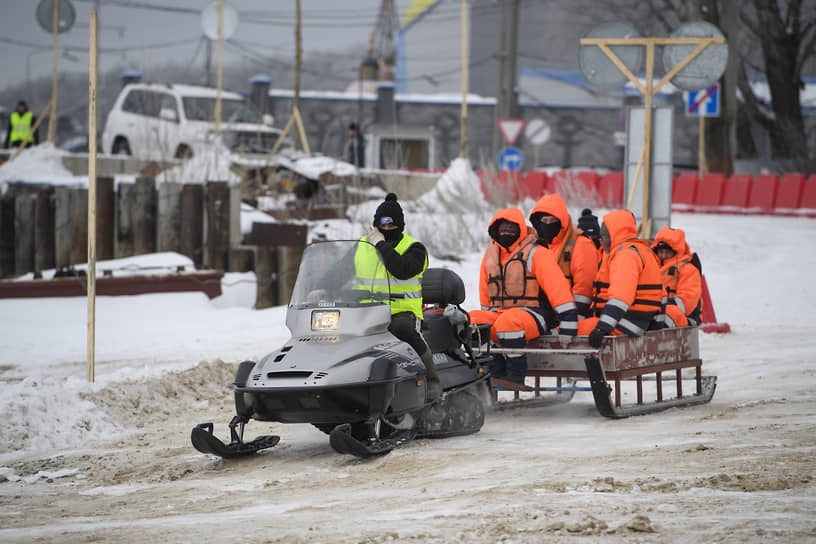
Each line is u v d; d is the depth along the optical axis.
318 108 164.62
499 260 27.77
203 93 83.12
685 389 31.80
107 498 19.19
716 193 88.88
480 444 22.72
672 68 46.94
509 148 88.69
